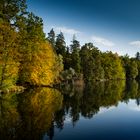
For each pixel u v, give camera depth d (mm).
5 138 15664
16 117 21391
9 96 32500
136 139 16828
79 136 17188
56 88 52125
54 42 97688
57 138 16438
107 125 20828
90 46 102438
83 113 25672
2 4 34812
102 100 36469
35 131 17594
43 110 25312
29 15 46469
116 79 119188
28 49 45031
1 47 35562
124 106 31703
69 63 91250
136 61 150625
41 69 51438
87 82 85438
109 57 116000
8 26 35375
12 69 36938
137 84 84000
